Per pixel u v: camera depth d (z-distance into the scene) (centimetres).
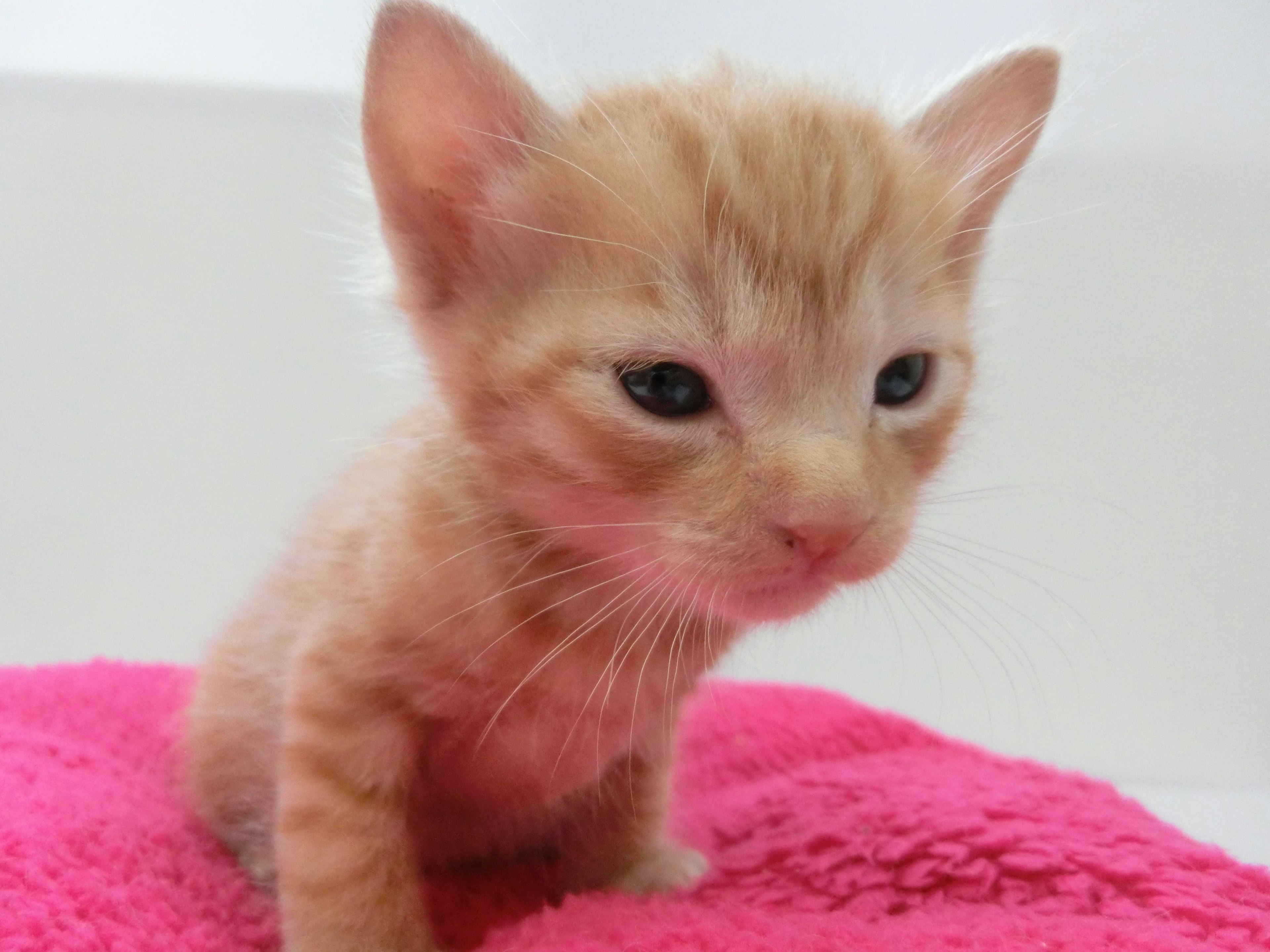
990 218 13
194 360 21
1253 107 20
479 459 11
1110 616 21
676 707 13
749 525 10
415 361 12
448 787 12
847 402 10
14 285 20
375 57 10
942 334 11
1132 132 20
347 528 12
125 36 20
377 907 11
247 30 20
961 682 22
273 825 13
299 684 11
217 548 21
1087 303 21
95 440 21
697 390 10
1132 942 11
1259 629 20
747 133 11
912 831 13
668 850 14
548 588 11
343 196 18
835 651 23
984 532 21
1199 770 21
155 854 12
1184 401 21
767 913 12
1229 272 20
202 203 20
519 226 11
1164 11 20
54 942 10
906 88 16
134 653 21
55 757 15
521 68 11
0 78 19
